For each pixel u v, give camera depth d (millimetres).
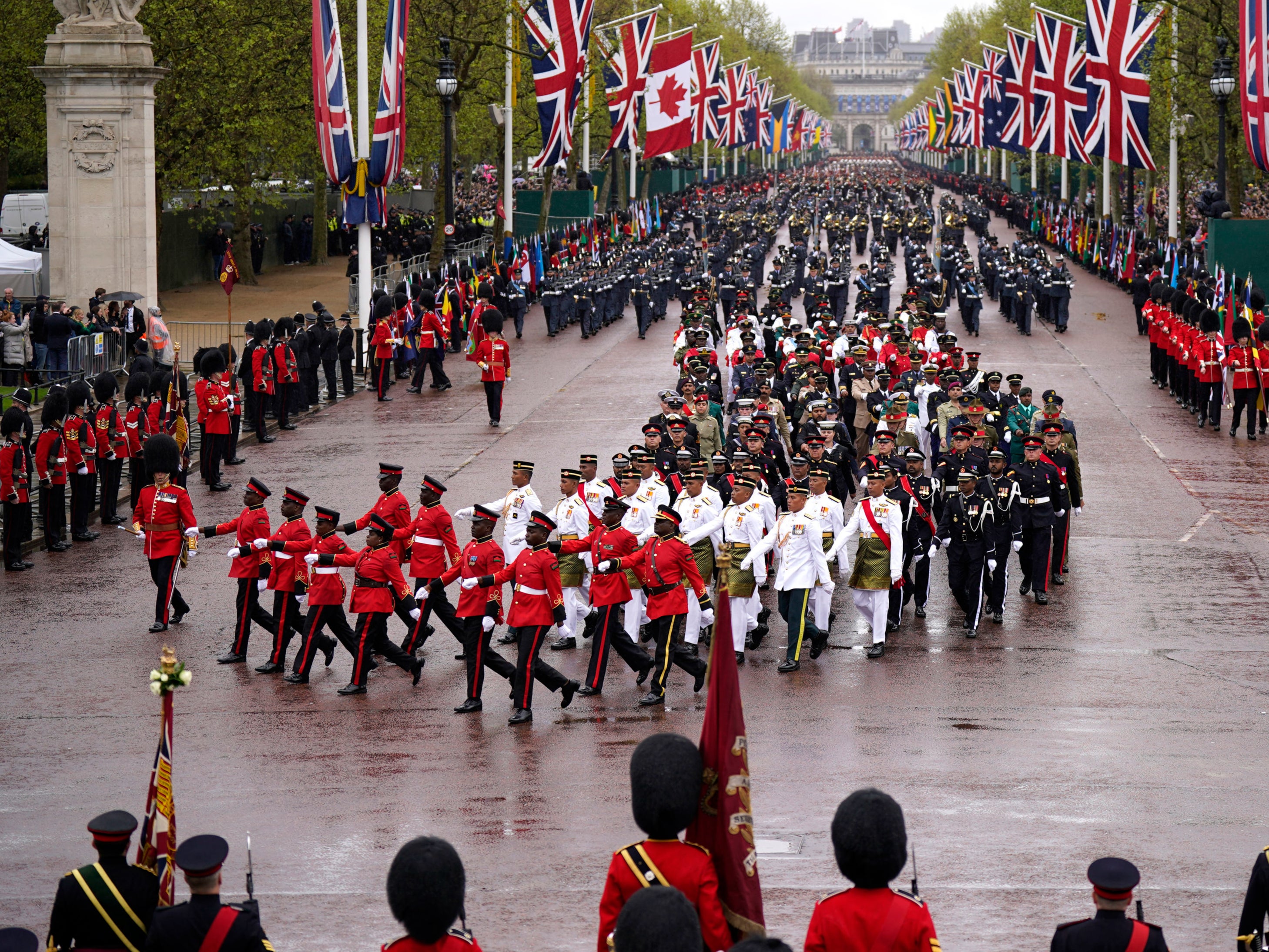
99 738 23891
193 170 77312
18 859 18578
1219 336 51781
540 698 26516
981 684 26453
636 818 11422
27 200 99875
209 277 103625
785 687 26484
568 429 51688
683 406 42125
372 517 26719
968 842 18297
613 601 26344
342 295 95688
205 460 43938
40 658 28797
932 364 48750
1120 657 28094
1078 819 19156
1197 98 94125
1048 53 88125
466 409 56406
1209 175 114438
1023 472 32375
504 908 16375
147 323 62562
